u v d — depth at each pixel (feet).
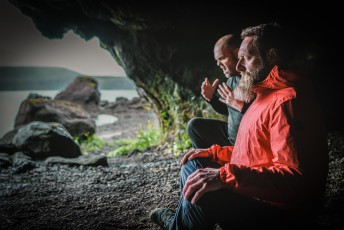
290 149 5.63
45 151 23.06
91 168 19.60
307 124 5.72
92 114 64.80
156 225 10.16
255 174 5.73
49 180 16.93
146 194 13.37
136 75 28.30
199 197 5.97
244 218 6.28
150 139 29.04
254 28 6.49
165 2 22.50
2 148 23.07
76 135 39.50
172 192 13.34
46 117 39.65
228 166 5.93
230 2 22.74
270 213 6.17
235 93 7.17
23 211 12.14
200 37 24.04
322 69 22.00
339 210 9.52
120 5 22.88
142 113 63.98
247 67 6.61
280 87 6.23
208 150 7.98
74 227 10.36
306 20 22.12
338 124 22.40
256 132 6.21
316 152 5.66
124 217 11.02
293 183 5.56
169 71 25.93
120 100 79.00
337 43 22.03
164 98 27.68
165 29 24.12
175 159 21.39
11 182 16.75
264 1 22.48
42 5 27.09
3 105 90.17
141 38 25.68
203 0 22.56
